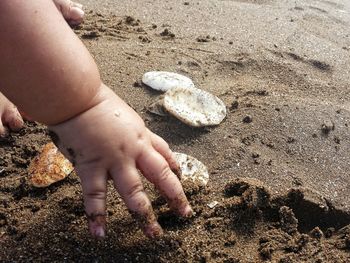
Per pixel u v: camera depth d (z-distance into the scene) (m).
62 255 0.20
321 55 0.36
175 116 0.27
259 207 0.22
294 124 0.28
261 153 0.26
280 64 0.34
